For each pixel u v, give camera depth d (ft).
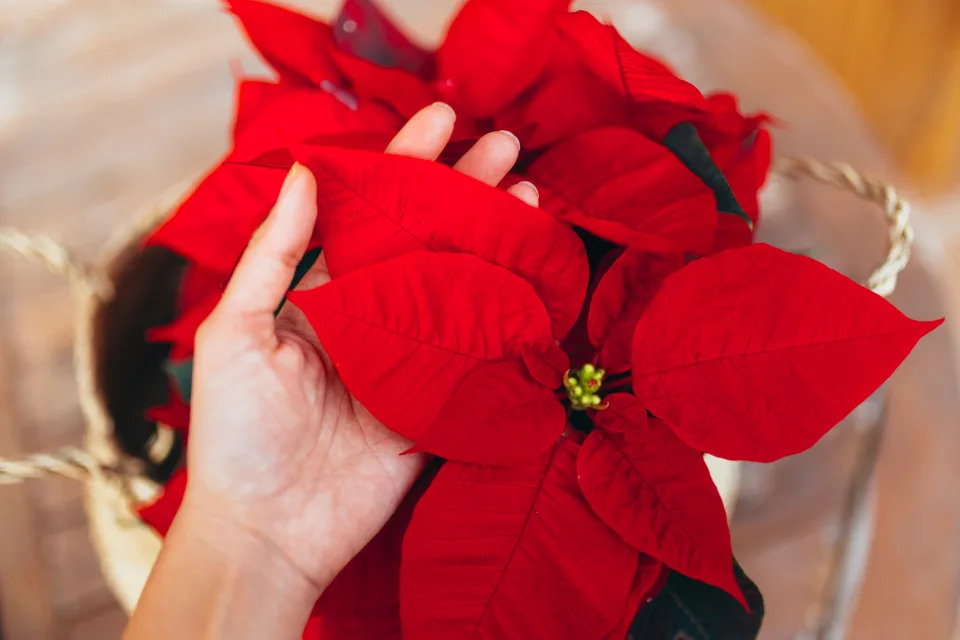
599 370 1.17
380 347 1.13
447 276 1.12
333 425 1.30
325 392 1.30
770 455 1.12
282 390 1.25
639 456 1.17
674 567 1.12
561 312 1.20
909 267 1.88
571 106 1.33
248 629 1.23
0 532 1.82
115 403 1.65
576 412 1.26
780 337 1.12
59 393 1.97
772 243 1.94
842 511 1.85
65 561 1.84
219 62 2.23
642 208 1.24
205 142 2.19
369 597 1.28
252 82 1.41
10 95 2.16
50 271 2.04
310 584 1.28
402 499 1.33
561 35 1.31
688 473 1.15
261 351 1.24
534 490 1.15
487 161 1.22
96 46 2.21
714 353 1.14
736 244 1.26
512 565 1.13
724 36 2.14
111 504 1.58
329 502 1.29
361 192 1.14
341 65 1.32
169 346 1.72
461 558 1.13
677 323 1.13
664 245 1.13
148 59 2.22
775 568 1.83
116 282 1.62
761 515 1.86
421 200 1.13
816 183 1.96
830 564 1.82
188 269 1.61
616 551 1.14
